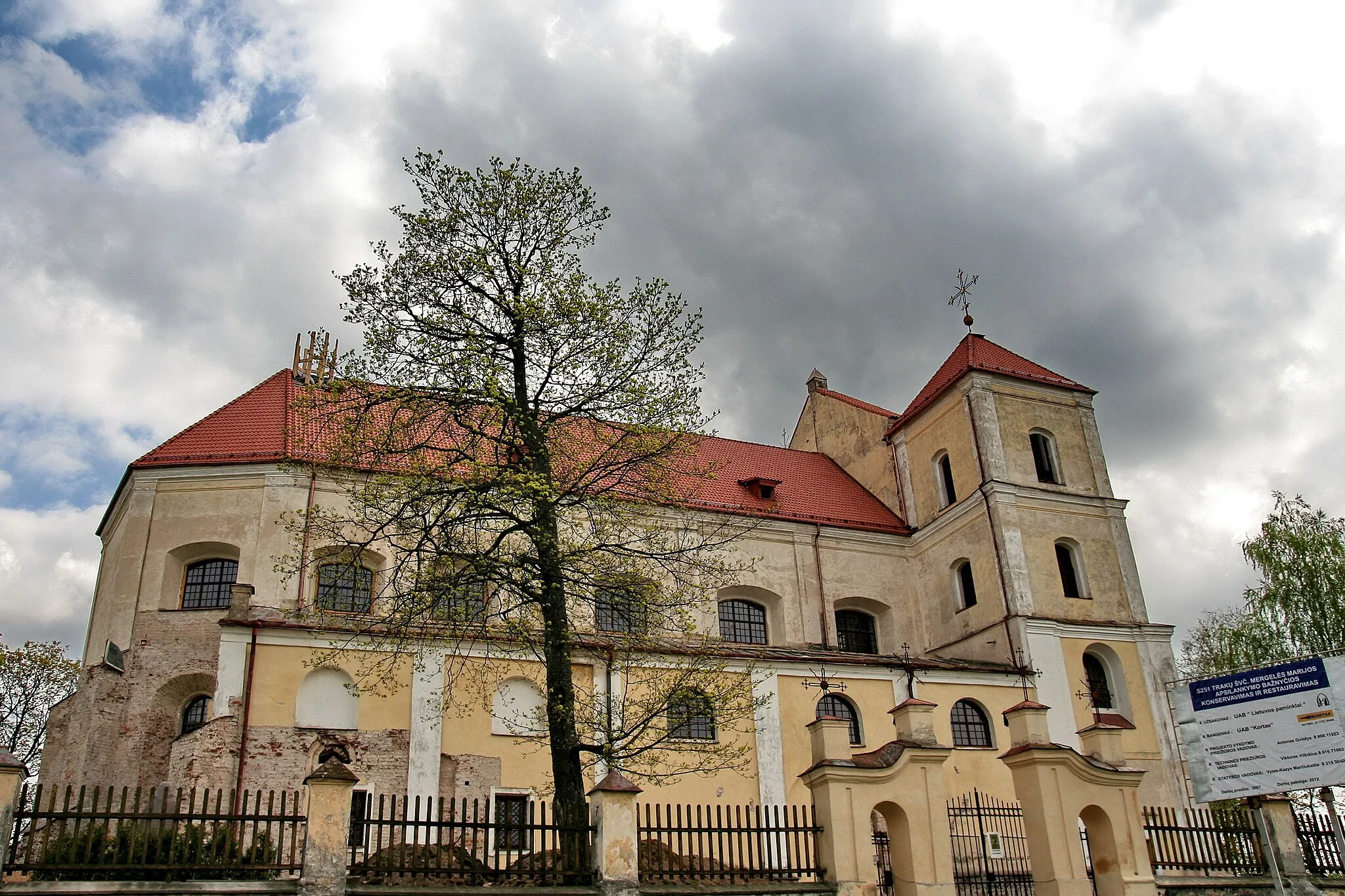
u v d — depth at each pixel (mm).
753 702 23203
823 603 34969
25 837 12430
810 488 39656
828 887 15812
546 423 20062
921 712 18016
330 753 23141
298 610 24125
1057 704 31453
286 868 12812
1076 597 33844
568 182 20906
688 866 16812
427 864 13727
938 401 37625
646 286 20781
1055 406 37156
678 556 24031
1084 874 17422
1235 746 18141
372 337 19578
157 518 27938
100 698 25312
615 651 26156
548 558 19094
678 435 20281
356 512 22422
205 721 24594
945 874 16703
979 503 34656
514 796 24281
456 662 24984
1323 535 33938
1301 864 19547
